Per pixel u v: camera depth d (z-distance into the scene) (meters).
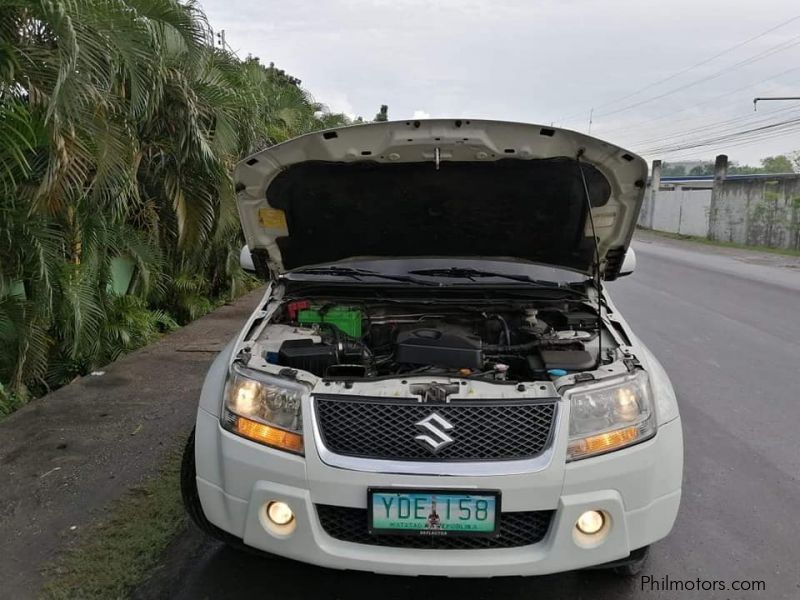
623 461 2.04
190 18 5.58
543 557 2.00
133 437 3.90
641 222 32.00
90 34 3.90
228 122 6.43
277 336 2.81
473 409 2.05
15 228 4.20
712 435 4.08
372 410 2.07
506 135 2.60
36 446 3.76
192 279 8.09
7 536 2.81
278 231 3.17
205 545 2.76
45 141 4.08
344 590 2.46
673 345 6.39
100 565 2.60
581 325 2.94
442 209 3.08
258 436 2.09
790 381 5.24
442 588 2.49
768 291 10.23
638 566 2.55
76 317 4.88
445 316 3.15
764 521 3.05
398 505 1.97
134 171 5.40
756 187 21.62
